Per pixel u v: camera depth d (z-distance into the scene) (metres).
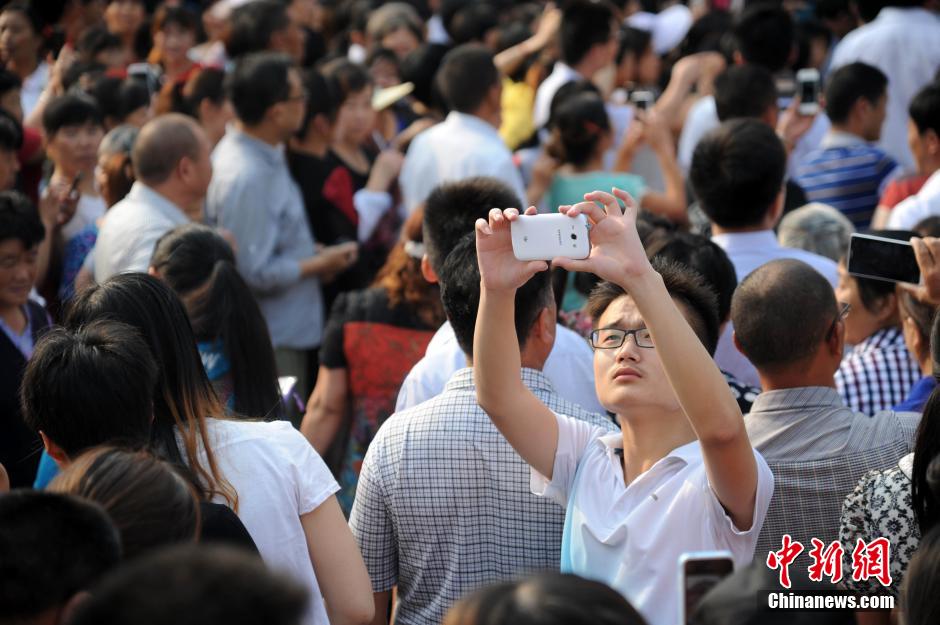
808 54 18.61
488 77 13.24
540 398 6.27
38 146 13.62
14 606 3.59
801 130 13.54
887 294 7.95
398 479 6.10
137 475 4.33
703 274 7.73
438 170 13.21
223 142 12.27
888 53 15.95
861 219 12.84
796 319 6.27
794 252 9.32
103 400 5.23
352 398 9.22
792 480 6.14
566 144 12.53
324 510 5.76
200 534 4.82
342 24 23.64
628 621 3.00
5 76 13.64
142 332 5.76
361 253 13.50
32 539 3.66
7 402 8.48
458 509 6.02
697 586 3.81
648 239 8.19
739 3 24.34
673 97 17.28
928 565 3.92
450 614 3.13
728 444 4.68
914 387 7.22
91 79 15.05
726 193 9.16
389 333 8.88
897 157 16.17
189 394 5.77
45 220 11.50
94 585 3.68
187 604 2.68
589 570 5.20
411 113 18.31
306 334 12.39
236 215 11.90
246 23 16.78
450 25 21.20
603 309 5.47
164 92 15.04
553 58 18.44
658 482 5.12
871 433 6.20
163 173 10.66
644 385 5.15
